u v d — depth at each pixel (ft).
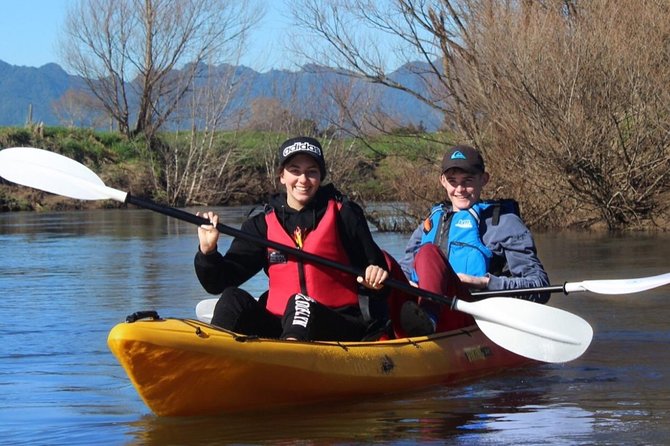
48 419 13.71
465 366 16.37
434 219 19.04
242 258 15.84
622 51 51.90
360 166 78.74
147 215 83.15
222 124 104.37
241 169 106.63
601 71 51.39
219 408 13.64
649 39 52.39
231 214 80.33
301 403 14.12
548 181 54.13
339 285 15.57
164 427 13.05
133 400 14.92
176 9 107.55
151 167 104.42
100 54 113.39
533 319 16.53
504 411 13.87
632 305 25.91
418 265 17.17
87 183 17.21
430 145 60.75
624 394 14.97
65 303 27.73
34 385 16.19
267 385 13.66
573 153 51.67
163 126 111.96
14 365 18.06
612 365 17.49
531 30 52.54
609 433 12.52
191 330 13.24
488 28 53.11
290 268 15.51
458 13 57.00
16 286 32.30
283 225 15.74
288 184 15.62
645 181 53.01
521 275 18.22
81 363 18.26
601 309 25.20
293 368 13.74
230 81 104.47
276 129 104.83
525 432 12.64
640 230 53.01
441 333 16.78
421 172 57.52
